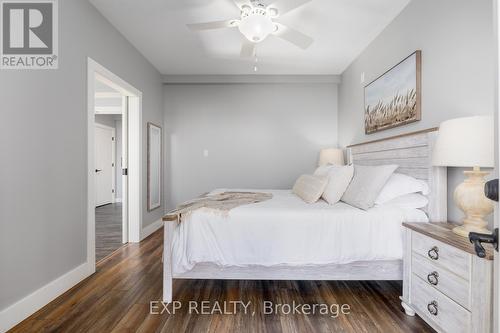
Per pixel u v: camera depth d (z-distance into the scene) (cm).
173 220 180
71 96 205
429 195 188
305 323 158
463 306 123
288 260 180
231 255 179
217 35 292
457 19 175
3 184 150
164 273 179
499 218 61
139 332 149
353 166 241
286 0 188
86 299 185
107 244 319
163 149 434
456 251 127
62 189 195
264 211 186
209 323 157
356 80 350
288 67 386
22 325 154
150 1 229
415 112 216
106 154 636
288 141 435
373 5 234
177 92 435
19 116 160
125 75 298
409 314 167
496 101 61
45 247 178
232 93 436
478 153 129
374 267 187
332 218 182
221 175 437
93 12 235
